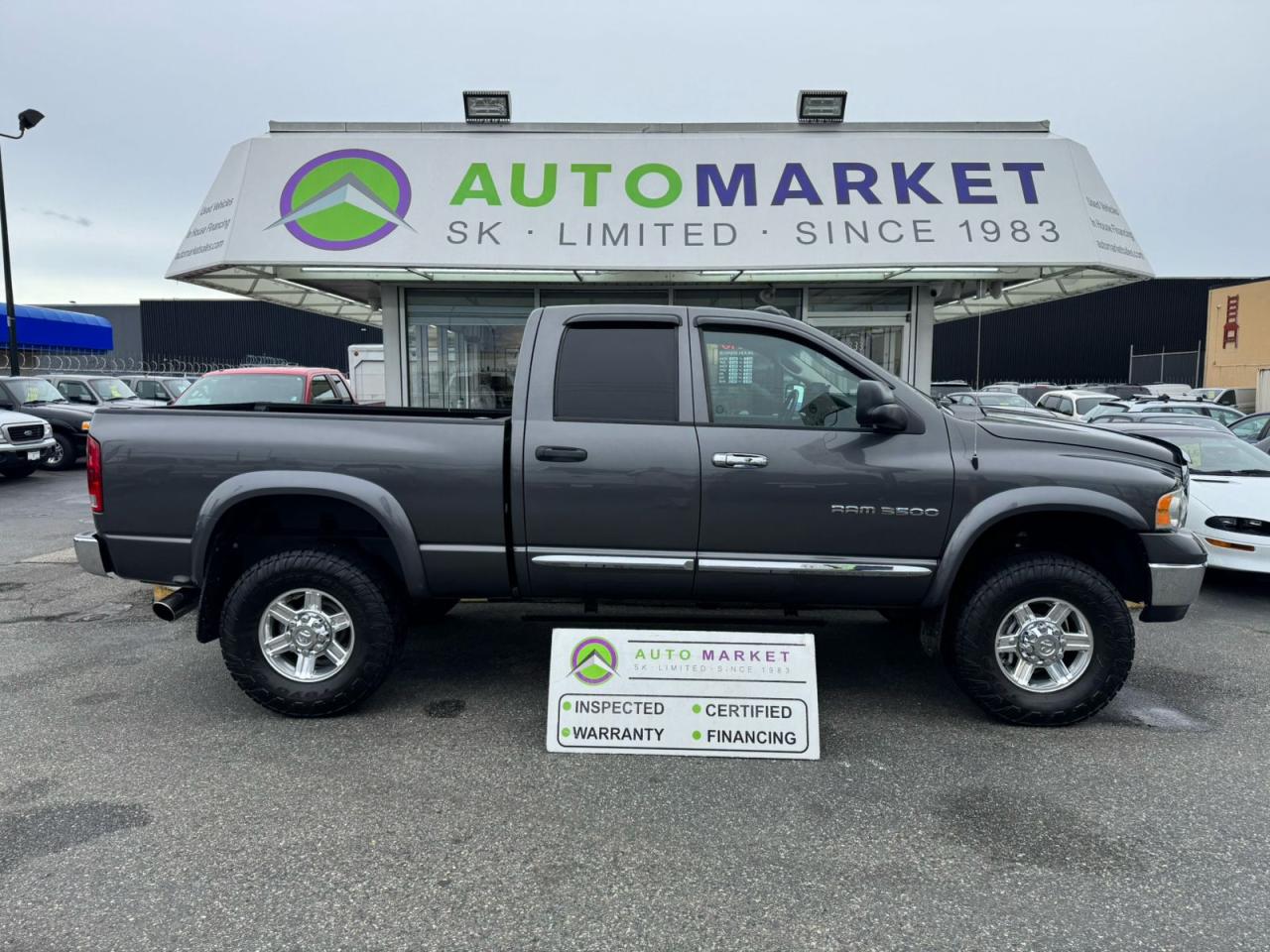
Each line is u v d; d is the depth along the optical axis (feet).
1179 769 11.57
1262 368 87.51
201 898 8.45
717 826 10.00
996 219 22.99
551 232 22.98
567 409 12.71
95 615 19.16
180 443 12.67
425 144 23.70
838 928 8.08
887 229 22.94
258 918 8.14
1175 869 9.12
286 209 22.88
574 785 11.02
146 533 12.83
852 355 12.86
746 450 12.38
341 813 10.21
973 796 10.77
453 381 27.86
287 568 12.64
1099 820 10.18
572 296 27.55
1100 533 13.42
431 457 12.53
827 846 9.58
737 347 12.91
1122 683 12.59
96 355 99.14
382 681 13.09
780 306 27.66
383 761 11.67
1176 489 12.46
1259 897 8.60
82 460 49.93
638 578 12.71
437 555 12.69
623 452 12.40
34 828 9.77
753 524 12.41
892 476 12.32
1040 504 12.19
